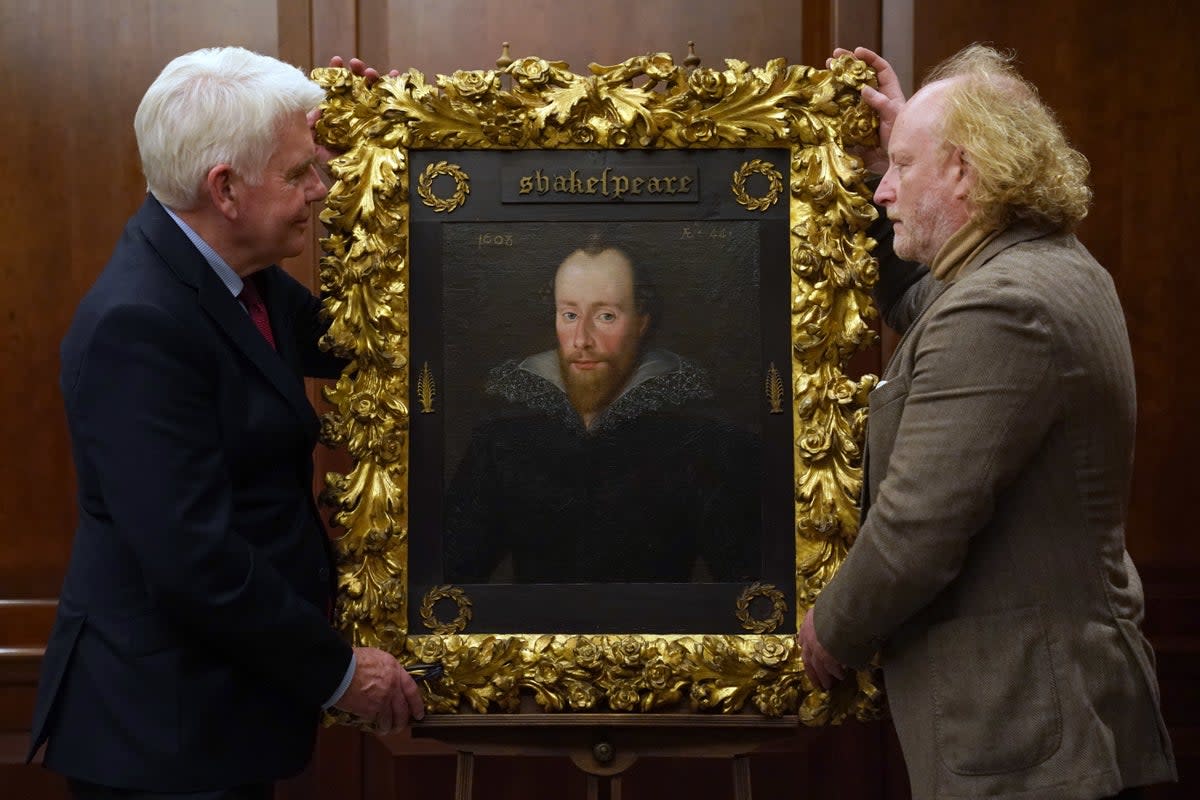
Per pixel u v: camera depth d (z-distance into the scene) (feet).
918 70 9.07
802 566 6.44
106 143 9.14
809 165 6.51
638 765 9.37
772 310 6.56
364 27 9.13
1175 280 9.19
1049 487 5.43
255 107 6.04
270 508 6.19
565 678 6.40
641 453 6.55
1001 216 5.61
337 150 6.65
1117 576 5.59
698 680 6.38
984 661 5.42
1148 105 9.14
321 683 6.00
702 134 6.53
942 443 5.31
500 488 6.55
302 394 6.35
